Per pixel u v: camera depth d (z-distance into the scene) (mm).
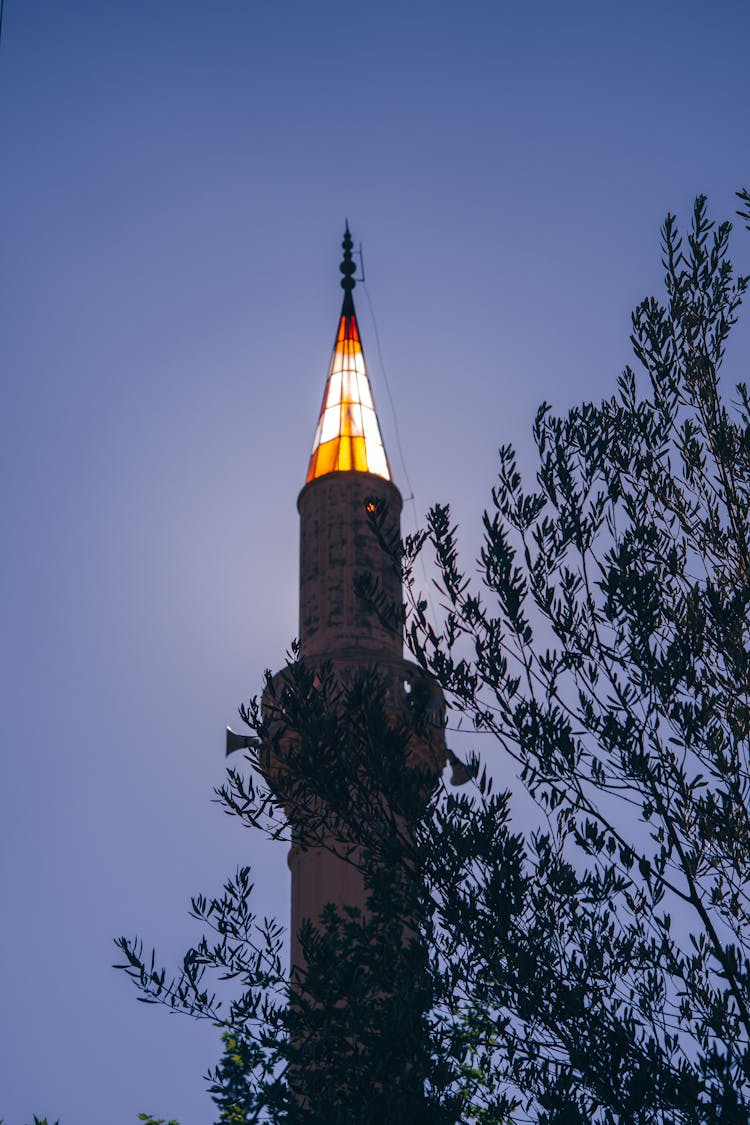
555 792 31828
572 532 34000
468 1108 29359
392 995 30828
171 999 32875
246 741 33594
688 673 32500
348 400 75062
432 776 31094
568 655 32812
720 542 35531
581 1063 28328
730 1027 28922
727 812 30875
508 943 29766
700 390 37438
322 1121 29359
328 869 54750
